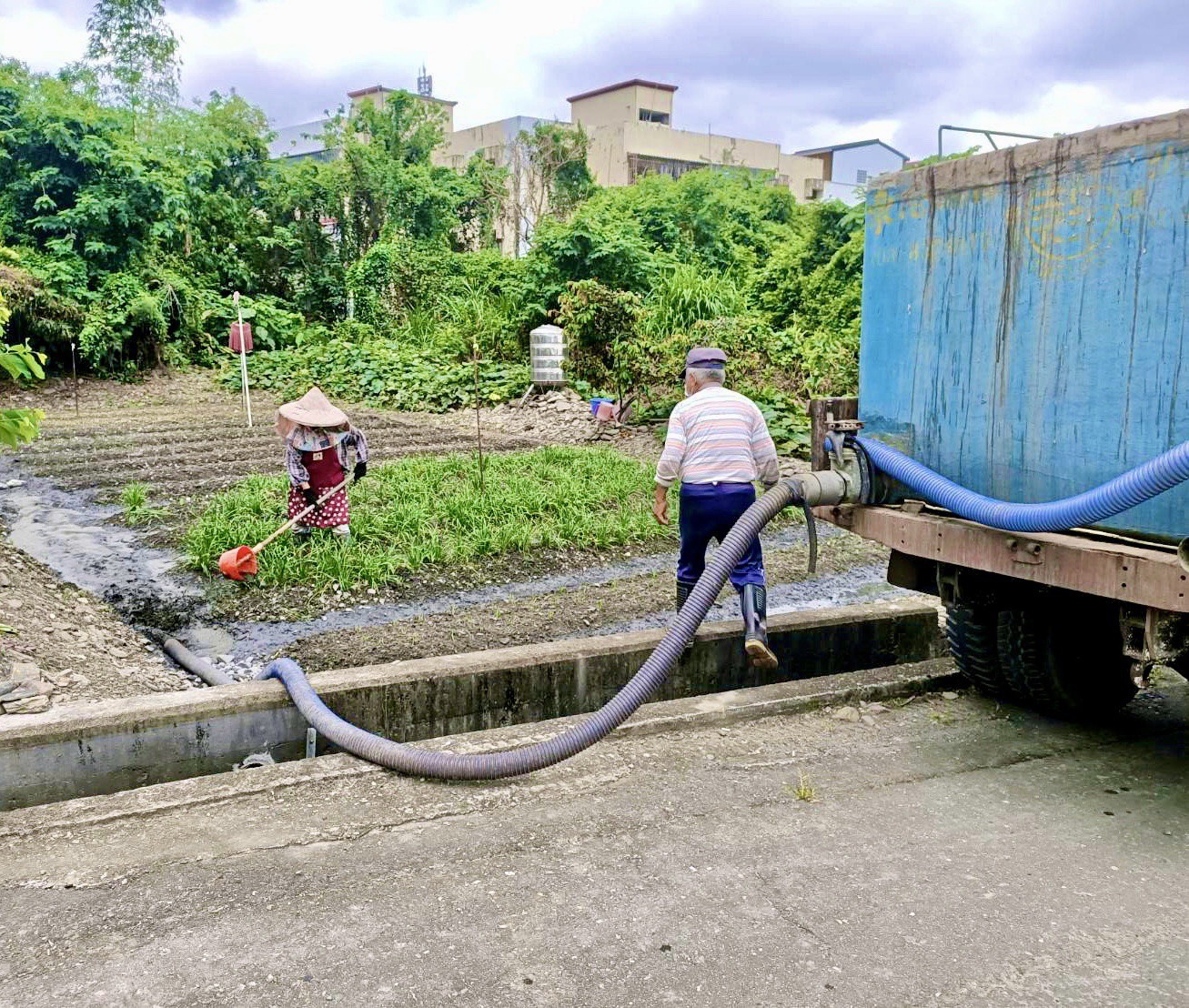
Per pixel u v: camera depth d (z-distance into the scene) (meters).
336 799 3.56
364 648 5.89
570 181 31.31
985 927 2.78
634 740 4.08
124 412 16.69
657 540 8.64
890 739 4.15
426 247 25.95
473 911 2.84
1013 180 3.62
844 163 48.72
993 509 3.53
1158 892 2.96
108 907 2.85
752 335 13.88
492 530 8.24
